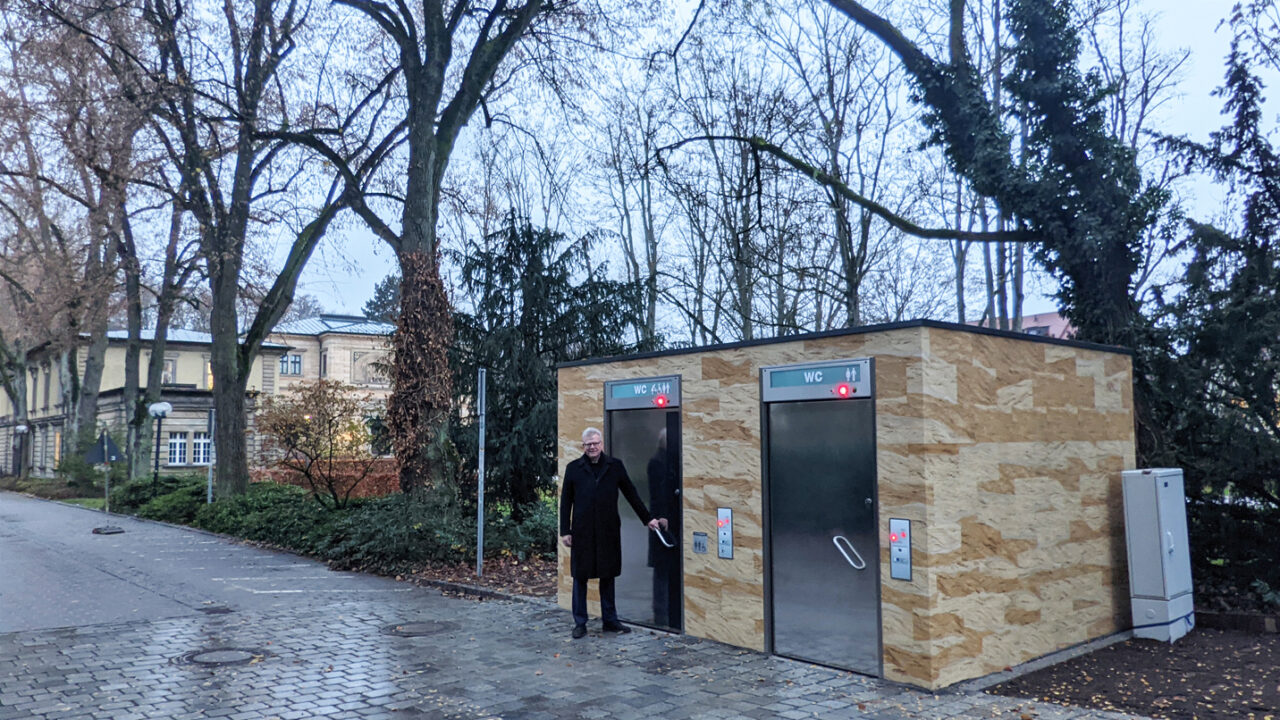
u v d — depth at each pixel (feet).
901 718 18.60
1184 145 33.68
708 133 75.51
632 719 18.93
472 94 54.70
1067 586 25.05
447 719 19.10
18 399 163.94
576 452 31.78
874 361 22.20
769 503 24.82
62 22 58.75
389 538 43.14
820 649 23.35
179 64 63.36
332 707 20.06
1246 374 30.58
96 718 19.31
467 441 49.80
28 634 28.27
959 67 39.63
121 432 109.29
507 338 49.88
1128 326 33.30
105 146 66.90
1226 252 32.76
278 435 58.70
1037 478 24.40
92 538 62.90
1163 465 31.24
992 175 37.47
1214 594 30.04
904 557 21.31
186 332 177.58
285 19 68.13
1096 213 34.96
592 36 61.57
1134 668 22.50
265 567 45.78
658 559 28.48
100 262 98.53
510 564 41.98
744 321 81.30
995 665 22.39
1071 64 36.63
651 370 28.86
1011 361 23.97
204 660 24.57
